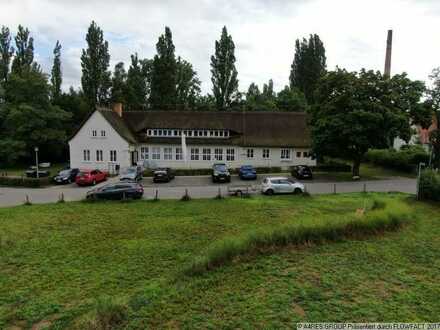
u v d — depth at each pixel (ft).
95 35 218.18
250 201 90.33
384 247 50.98
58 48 228.02
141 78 258.57
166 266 47.26
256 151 157.07
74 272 45.57
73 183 128.47
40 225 69.10
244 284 39.01
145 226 67.41
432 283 39.22
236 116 167.12
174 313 33.24
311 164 157.28
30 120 166.09
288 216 73.61
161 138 161.07
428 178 86.84
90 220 72.79
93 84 220.84
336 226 54.44
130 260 49.62
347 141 123.65
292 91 234.58
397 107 124.47
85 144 149.07
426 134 207.00
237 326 30.78
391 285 38.60
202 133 161.48
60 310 35.60
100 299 36.81
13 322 33.55
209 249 47.65
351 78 124.57
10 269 46.85
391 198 87.30
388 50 183.93
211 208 82.58
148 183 123.13
